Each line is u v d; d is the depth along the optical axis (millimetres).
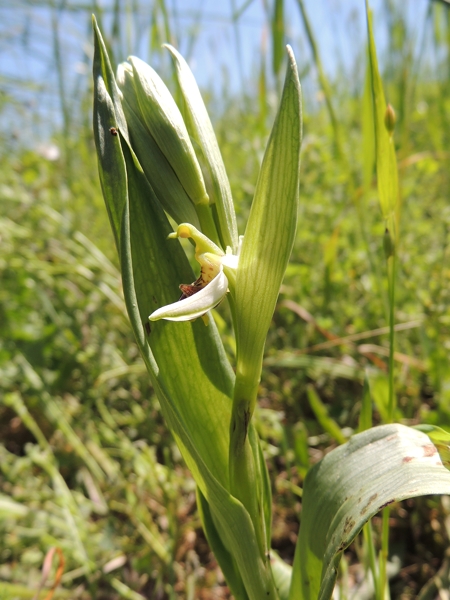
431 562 112
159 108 68
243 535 65
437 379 133
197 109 72
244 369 66
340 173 231
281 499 128
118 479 132
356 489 59
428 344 135
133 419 154
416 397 139
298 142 59
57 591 111
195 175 69
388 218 84
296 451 103
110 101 64
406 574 111
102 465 147
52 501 129
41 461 133
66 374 172
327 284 170
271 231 62
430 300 153
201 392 73
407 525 118
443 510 113
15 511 120
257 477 72
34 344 175
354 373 146
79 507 131
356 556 116
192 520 124
